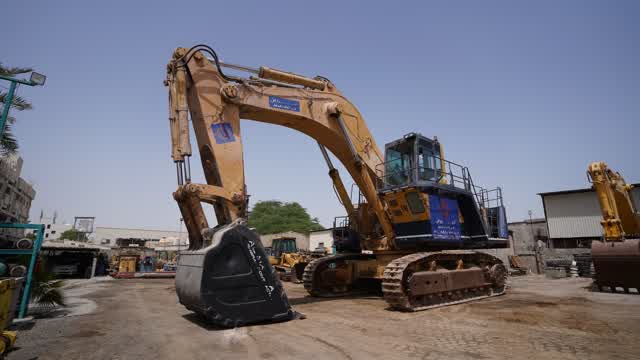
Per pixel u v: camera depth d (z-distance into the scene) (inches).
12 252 368.2
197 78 374.0
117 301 517.7
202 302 283.4
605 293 525.3
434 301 420.5
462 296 462.3
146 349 234.2
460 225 503.2
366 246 521.7
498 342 245.3
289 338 260.4
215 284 291.6
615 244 519.5
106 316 372.5
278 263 1106.7
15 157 1214.9
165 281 1049.5
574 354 215.2
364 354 218.1
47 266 434.0
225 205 349.7
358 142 493.7
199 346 240.2
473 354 216.4
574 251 1143.0
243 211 354.9
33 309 424.2
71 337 272.1
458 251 473.1
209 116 370.9
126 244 2736.2
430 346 236.1
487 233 511.8
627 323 306.3
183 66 360.5
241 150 378.6
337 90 491.2
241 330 287.9
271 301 318.7
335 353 220.7
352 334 273.1
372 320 332.8
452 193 487.2
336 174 523.2
